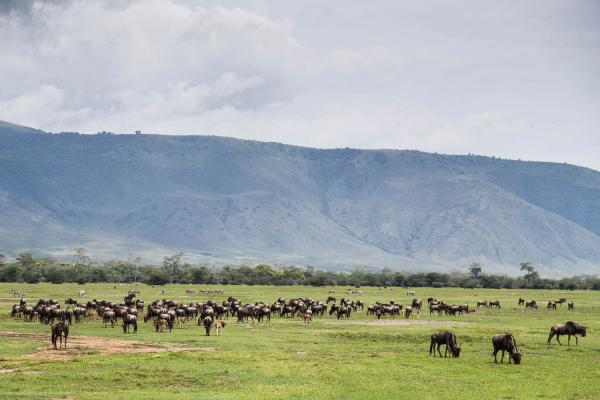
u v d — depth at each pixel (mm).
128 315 175875
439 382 105062
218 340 158250
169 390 97688
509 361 125062
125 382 102875
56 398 92000
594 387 102875
